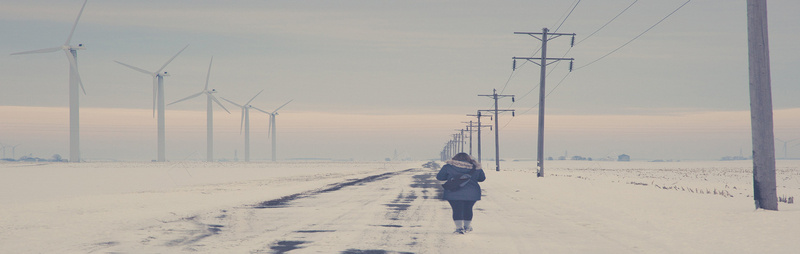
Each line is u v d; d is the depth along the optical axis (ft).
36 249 53.52
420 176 301.43
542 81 255.09
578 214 90.07
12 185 217.97
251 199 123.13
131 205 105.19
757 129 81.25
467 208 67.26
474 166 66.80
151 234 64.54
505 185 185.88
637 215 83.71
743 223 69.51
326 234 65.77
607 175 341.62
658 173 429.38
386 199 124.67
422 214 90.27
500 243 59.31
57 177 306.55
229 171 444.55
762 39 81.00
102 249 53.67
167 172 409.90
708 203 98.32
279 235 64.75
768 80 81.00
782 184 234.58
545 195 135.03
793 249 52.44
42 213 88.22
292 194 142.51
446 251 54.13
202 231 67.82
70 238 60.85
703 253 52.47
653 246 56.95
